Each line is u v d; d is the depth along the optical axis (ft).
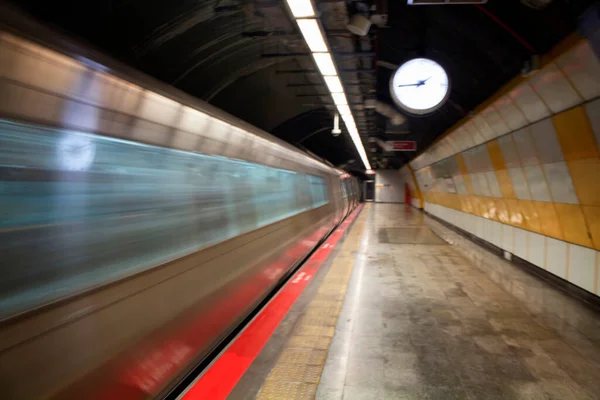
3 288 5.24
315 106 34.99
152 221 9.00
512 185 26.35
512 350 12.82
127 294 7.73
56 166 6.31
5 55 5.42
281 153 23.13
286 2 12.75
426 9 23.34
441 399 9.91
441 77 24.16
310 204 33.37
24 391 5.31
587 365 11.79
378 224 55.83
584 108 15.38
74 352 6.28
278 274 20.43
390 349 12.86
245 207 15.93
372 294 19.34
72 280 6.45
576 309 17.11
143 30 14.97
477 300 18.39
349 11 15.31
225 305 12.84
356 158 94.58
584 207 17.78
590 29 12.31
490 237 32.99
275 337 13.78
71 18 12.86
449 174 45.60
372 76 22.95
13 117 5.57
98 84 7.21
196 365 11.30
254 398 9.83
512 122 22.13
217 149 13.28
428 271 24.67
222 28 17.89
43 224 6.00
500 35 20.24
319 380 10.79
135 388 7.88
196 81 20.92
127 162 8.22
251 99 29.96
